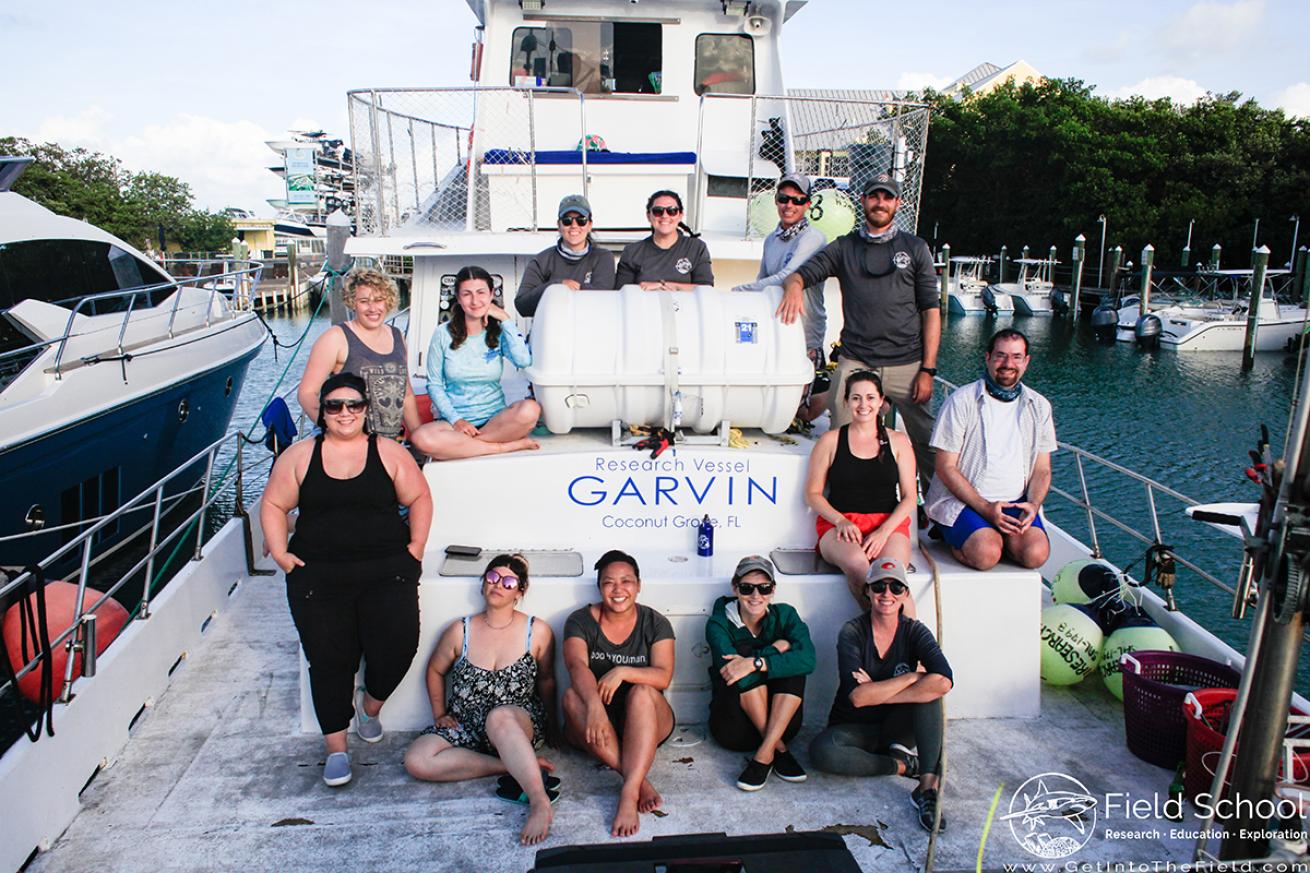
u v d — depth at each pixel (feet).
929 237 175.83
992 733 15.28
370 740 14.75
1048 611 16.80
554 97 28.63
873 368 17.72
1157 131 147.84
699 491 16.22
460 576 14.94
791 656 13.82
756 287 19.04
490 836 12.61
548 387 15.88
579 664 13.78
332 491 13.44
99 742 14.06
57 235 34.86
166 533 37.11
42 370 30.19
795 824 12.91
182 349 36.70
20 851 11.87
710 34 28.78
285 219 242.17
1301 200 133.59
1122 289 137.49
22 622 13.75
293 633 19.08
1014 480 15.93
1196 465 60.59
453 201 29.40
